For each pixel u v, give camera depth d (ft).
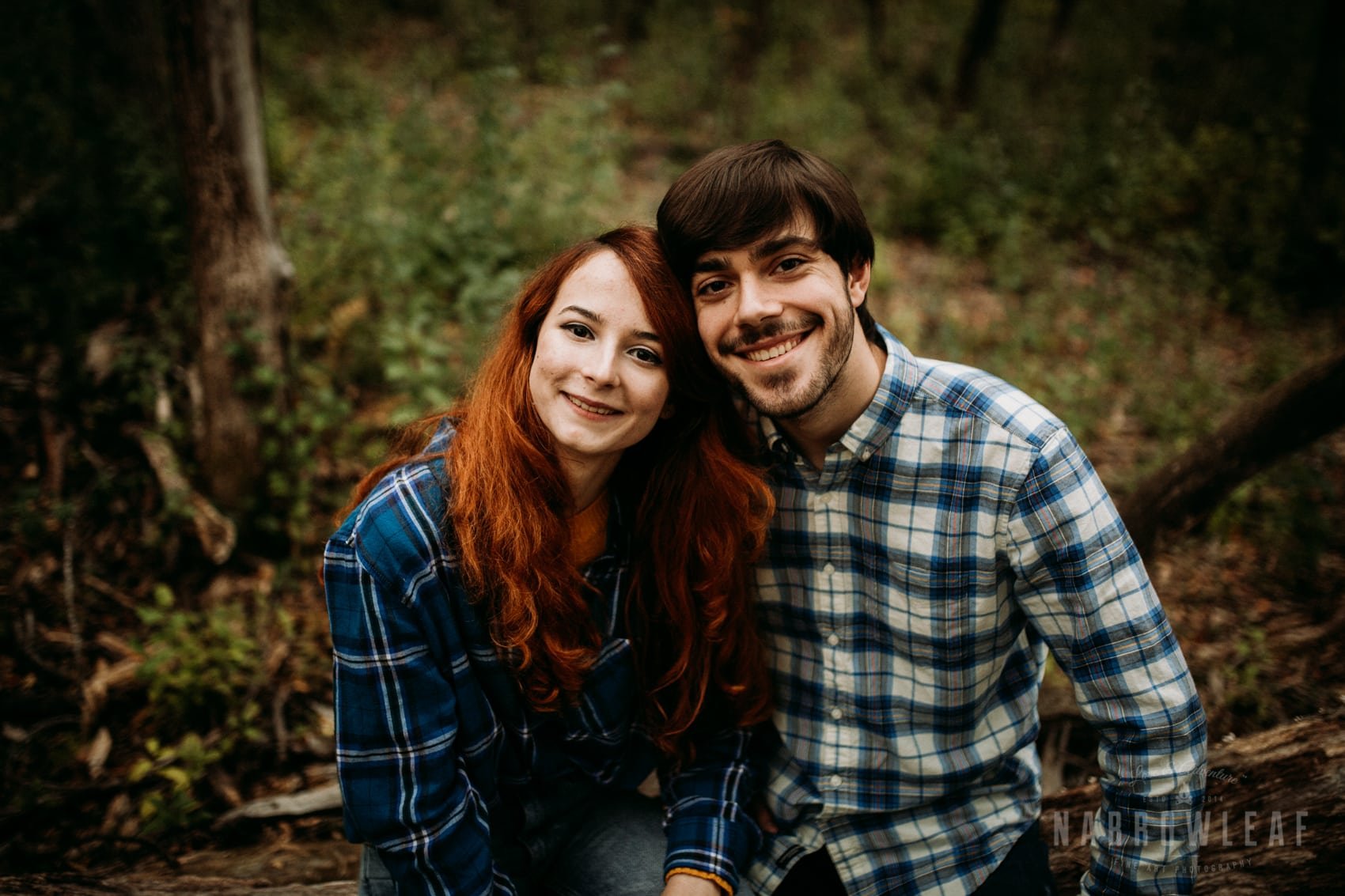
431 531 4.41
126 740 8.19
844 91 32.37
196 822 7.24
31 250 12.62
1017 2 40.52
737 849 5.05
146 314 12.44
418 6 34.53
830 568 4.90
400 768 4.50
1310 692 8.92
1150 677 4.45
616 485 5.05
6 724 8.16
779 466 4.87
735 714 5.25
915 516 4.59
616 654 4.96
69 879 5.82
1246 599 10.96
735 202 4.14
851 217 4.28
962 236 21.63
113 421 11.26
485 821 4.80
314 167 17.83
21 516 9.79
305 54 27.91
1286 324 19.84
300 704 8.64
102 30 15.46
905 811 5.15
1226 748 6.17
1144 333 17.33
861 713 5.06
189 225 10.28
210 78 9.71
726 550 4.80
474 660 4.70
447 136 20.42
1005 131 26.63
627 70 32.35
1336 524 12.62
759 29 30.53
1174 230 22.93
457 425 4.80
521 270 14.82
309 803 7.43
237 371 10.48
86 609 9.46
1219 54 34.73
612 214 18.53
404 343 11.94
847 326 4.32
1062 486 4.34
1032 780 5.26
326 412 11.26
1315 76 22.13
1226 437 8.63
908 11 41.11
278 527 10.55
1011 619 4.85
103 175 13.76
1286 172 24.75
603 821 5.51
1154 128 25.94
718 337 4.39
